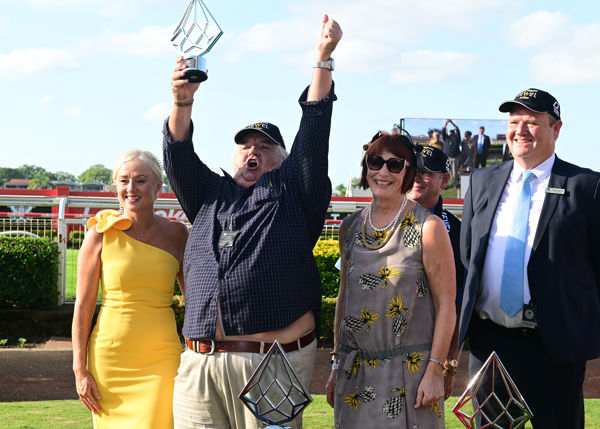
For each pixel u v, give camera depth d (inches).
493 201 150.4
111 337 145.5
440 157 171.9
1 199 697.6
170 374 147.3
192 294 130.6
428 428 121.4
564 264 140.3
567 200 141.9
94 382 146.9
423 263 124.3
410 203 128.2
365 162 132.5
